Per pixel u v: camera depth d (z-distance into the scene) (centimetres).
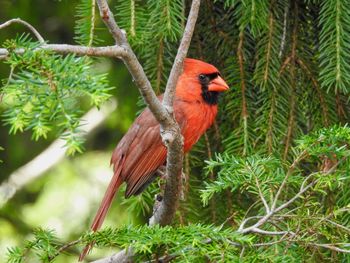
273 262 564
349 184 757
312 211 680
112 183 823
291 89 804
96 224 801
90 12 767
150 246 553
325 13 761
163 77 816
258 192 656
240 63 814
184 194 820
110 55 570
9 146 1245
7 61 546
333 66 751
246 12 764
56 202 1277
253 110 808
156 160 817
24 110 554
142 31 771
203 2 839
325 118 807
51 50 552
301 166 818
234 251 580
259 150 786
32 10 1171
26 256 573
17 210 1238
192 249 555
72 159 1295
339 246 618
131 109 1080
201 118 819
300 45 816
